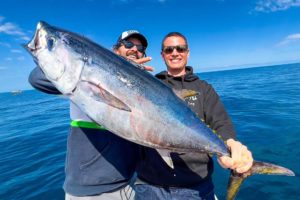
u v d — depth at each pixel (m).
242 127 3.00
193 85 1.05
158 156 0.94
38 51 0.66
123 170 0.93
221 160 0.67
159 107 0.68
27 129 4.27
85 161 0.90
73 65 0.65
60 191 1.71
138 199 0.99
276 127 2.85
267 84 8.74
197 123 0.70
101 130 0.90
